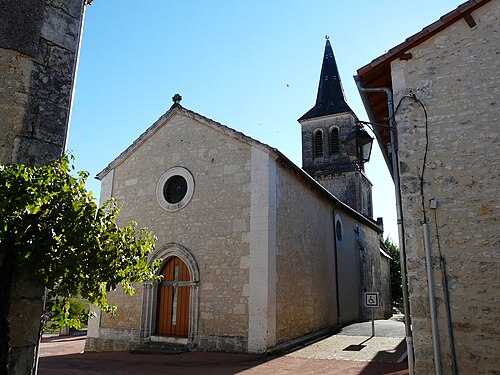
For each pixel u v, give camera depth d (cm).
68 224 325
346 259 1686
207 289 1026
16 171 311
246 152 1076
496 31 613
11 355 326
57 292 341
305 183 1288
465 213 567
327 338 1218
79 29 438
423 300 562
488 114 589
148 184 1205
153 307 1095
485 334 523
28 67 388
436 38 645
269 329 941
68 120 412
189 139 1175
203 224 1079
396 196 658
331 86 2567
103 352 1088
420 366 544
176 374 752
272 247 1002
